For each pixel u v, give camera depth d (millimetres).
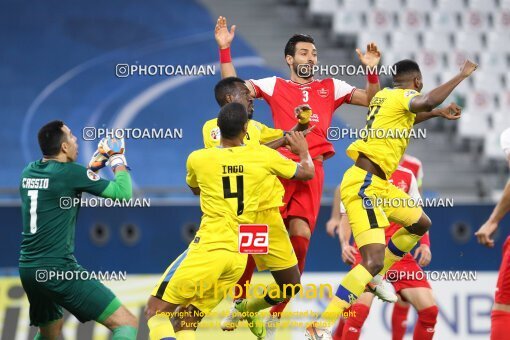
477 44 42062
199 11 43844
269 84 21312
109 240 25062
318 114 21125
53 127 20125
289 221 20969
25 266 19562
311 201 20938
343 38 42188
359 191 20062
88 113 40562
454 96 40375
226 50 21891
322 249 25469
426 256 23359
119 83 41625
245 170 18547
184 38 43094
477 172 38188
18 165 39000
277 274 19781
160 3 43719
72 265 19688
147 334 24469
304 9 43281
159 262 25109
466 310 25453
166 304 18750
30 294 19922
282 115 21141
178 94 41094
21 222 25062
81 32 42875
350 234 23250
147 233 25156
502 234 25781
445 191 33688
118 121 40469
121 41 42906
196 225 25297
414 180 23594
